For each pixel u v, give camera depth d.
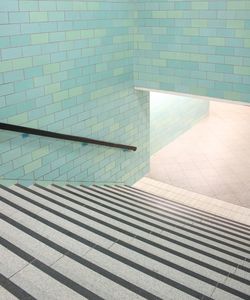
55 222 3.84
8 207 3.95
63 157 5.75
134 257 3.29
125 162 7.36
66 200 4.85
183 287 2.84
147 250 3.58
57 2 5.06
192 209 6.48
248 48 5.71
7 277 2.56
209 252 3.94
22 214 3.81
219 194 7.66
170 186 7.96
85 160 6.25
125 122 7.05
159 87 6.78
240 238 4.95
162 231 4.38
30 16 4.73
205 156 9.51
